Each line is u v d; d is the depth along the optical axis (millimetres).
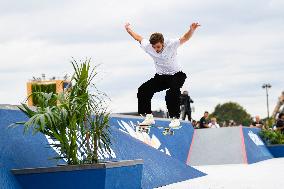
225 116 110375
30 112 5102
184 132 15133
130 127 10789
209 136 15422
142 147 8555
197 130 15977
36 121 4742
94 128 5246
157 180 7613
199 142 15211
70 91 5188
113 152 7391
